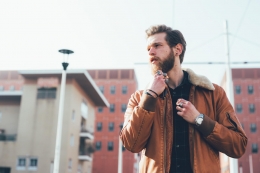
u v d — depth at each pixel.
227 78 11.12
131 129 1.91
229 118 1.99
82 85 37.47
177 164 1.92
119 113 63.22
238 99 59.41
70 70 34.25
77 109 36.31
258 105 58.59
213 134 1.85
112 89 64.88
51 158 32.62
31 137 33.53
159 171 1.88
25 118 34.16
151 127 2.00
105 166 59.97
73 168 34.59
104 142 61.47
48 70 34.34
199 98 2.06
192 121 1.88
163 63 2.03
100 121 62.81
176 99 2.08
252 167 55.12
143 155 2.03
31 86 35.00
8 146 33.53
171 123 1.98
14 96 35.72
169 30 2.08
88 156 38.34
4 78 67.31
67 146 32.81
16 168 32.91
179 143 1.96
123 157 59.66
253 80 59.84
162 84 1.92
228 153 1.91
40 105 34.31
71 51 12.43
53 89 34.53
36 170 32.56
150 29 2.11
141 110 1.89
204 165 1.87
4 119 35.72
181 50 2.10
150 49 2.06
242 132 1.95
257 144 56.53
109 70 66.19
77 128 36.16
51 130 33.47
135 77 68.06
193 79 2.08
